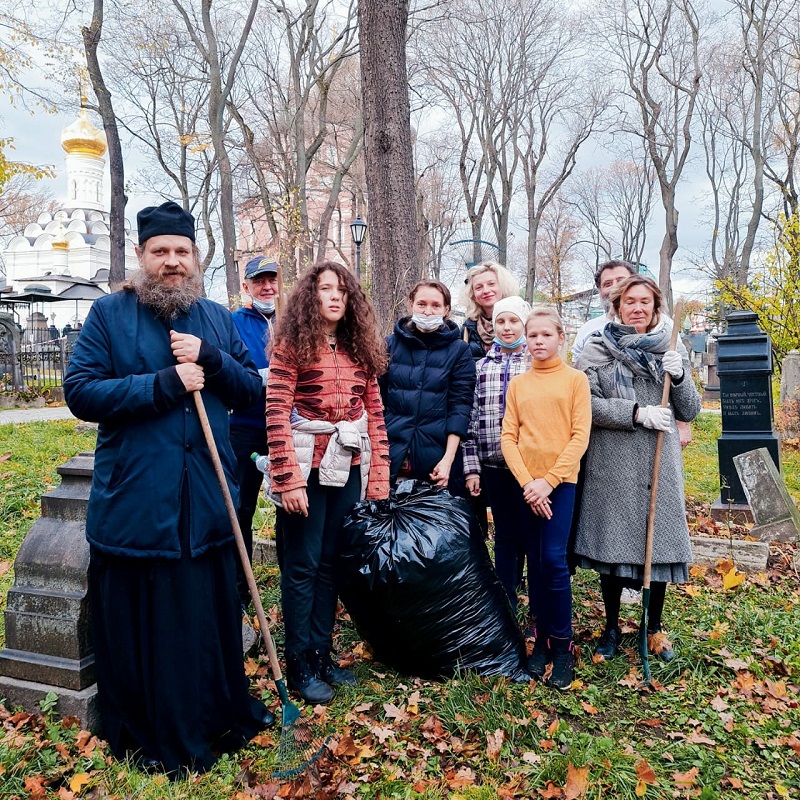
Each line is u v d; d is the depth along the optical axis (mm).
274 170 20609
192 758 2412
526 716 2721
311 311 2830
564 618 2984
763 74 24625
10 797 2238
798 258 9570
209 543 2479
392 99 6086
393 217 6152
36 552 2746
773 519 5156
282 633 3461
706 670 3143
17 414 11281
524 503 3271
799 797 2324
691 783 2375
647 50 23188
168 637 2395
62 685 2646
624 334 3354
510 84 25469
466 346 3527
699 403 3305
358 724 2709
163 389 2348
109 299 2549
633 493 3205
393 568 2822
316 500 2906
